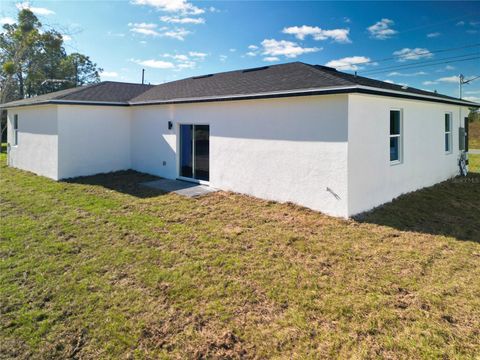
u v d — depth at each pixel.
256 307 3.72
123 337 3.23
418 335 3.18
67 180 10.98
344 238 5.71
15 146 14.21
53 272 4.57
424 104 9.51
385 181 7.77
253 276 4.43
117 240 5.73
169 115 11.05
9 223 6.60
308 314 3.56
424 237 5.80
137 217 6.99
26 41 25.12
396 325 3.34
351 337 3.17
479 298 3.83
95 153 11.95
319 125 6.88
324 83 6.80
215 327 3.38
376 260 4.88
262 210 7.34
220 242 5.61
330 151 6.73
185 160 10.82
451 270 4.56
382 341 3.10
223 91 9.26
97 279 4.38
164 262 4.88
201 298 3.92
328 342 3.11
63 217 6.98
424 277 4.36
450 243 5.55
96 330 3.33
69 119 11.16
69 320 3.50
